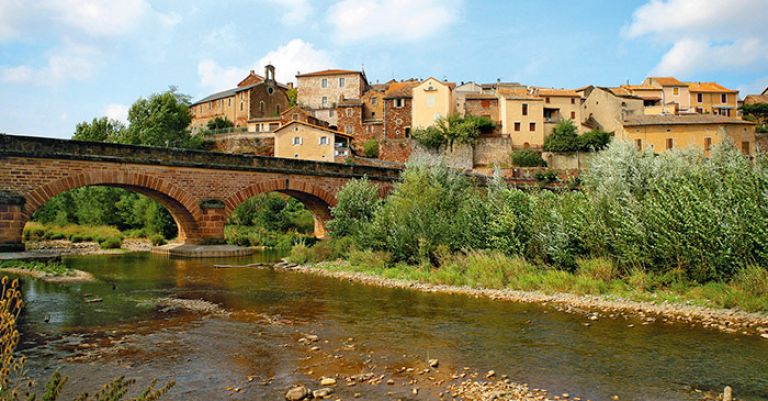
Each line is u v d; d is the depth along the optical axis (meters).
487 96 73.25
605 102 73.00
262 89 83.06
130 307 16.55
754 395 8.80
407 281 22.25
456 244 24.84
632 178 21.98
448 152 66.25
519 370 10.23
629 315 15.30
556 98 72.38
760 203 17.36
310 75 86.94
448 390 9.09
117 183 27.92
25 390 8.76
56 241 45.16
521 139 69.12
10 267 23.20
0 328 5.39
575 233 20.86
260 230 47.12
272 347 11.87
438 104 70.94
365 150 70.50
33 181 25.08
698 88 83.00
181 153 30.31
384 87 89.62
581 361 10.79
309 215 51.62
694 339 12.44
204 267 28.31
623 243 19.44
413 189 28.86
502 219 22.98
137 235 50.03
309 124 66.44
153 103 72.75
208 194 31.84
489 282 20.41
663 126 60.00
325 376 9.84
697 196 18.33
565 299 17.86
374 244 28.27
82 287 20.28
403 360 10.91
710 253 17.30
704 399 8.66
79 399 5.56
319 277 24.56
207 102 89.75
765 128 69.81
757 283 15.71
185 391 8.96
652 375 9.88
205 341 12.38
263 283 22.44
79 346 11.79
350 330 13.62
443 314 15.69
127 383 5.98
